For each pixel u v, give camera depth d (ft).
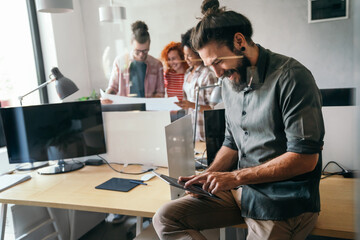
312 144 3.43
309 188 3.61
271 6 9.96
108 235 7.45
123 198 4.74
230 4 10.21
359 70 1.77
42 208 6.61
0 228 5.39
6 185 5.45
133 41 11.18
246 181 3.69
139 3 11.25
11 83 9.18
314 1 9.59
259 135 4.00
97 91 12.17
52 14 10.33
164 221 3.91
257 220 3.75
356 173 1.80
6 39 9.11
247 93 4.04
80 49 11.62
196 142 7.00
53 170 6.20
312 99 3.47
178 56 8.55
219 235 4.74
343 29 9.40
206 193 3.90
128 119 6.15
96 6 11.66
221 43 4.37
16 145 6.14
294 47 10.03
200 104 7.53
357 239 1.84
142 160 6.22
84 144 6.25
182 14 10.94
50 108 6.06
